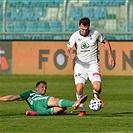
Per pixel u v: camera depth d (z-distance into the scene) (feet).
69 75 203.92
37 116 99.14
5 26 211.41
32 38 229.25
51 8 229.86
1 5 229.04
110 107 116.26
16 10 230.48
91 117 98.17
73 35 102.17
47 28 229.45
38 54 205.98
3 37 214.07
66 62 204.74
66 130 82.43
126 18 210.59
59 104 98.58
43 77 195.83
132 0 219.41
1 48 207.31
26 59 206.69
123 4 226.79
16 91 151.02
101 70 201.57
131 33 211.20
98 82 99.45
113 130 82.33
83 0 230.27
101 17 228.43
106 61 200.85
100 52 200.64
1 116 100.12
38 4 230.48
